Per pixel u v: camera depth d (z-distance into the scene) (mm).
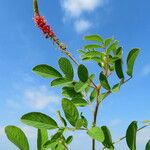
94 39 261
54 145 215
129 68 234
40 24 272
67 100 214
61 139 220
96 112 245
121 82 236
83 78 240
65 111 214
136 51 230
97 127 204
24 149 204
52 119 215
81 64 239
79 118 214
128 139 208
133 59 232
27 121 212
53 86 247
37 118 214
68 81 249
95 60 262
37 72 248
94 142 229
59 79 248
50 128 214
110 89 237
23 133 205
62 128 214
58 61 248
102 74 237
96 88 249
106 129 208
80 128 213
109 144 207
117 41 258
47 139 217
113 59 242
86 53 260
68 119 214
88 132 200
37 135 217
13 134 204
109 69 260
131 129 208
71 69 249
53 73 250
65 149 219
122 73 236
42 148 216
